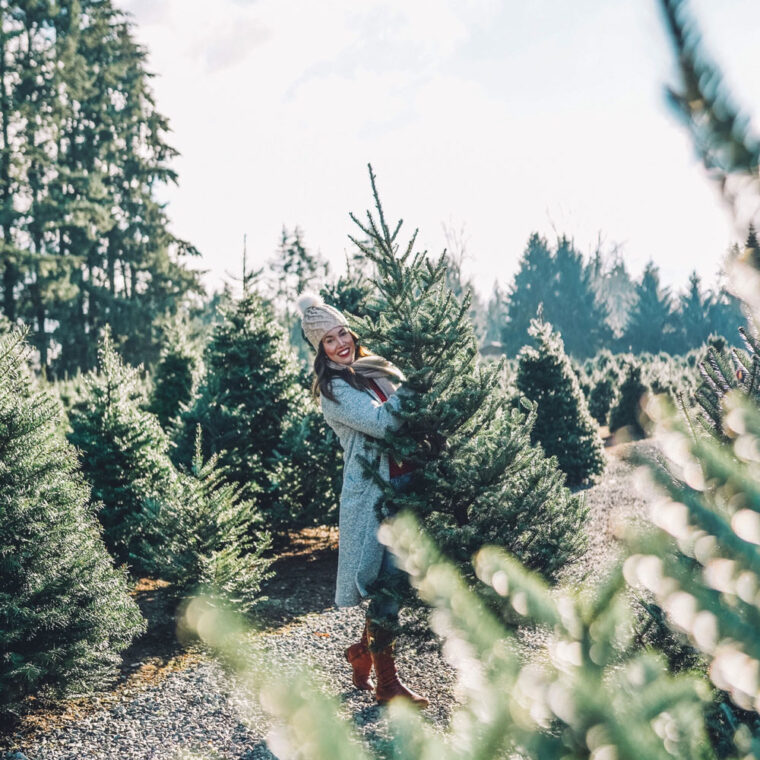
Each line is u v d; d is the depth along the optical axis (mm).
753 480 357
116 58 33656
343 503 3566
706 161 286
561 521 3518
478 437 3721
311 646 4602
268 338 8055
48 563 3881
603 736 366
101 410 6867
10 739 3564
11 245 26000
